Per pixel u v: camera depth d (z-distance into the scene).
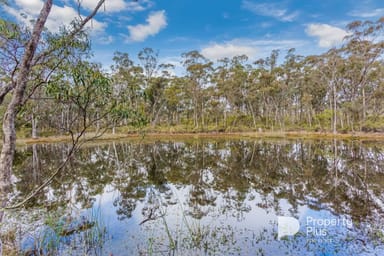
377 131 22.81
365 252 3.57
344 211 5.38
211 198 6.70
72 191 7.48
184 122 37.66
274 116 34.25
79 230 4.43
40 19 3.82
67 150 17.56
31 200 6.38
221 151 16.66
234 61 33.34
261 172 10.01
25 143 21.39
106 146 20.80
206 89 35.12
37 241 3.81
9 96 6.27
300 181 8.35
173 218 5.20
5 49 4.20
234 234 4.31
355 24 23.89
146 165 12.11
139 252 3.71
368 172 9.34
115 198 6.78
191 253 3.67
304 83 29.61
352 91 26.38
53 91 2.96
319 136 24.23
